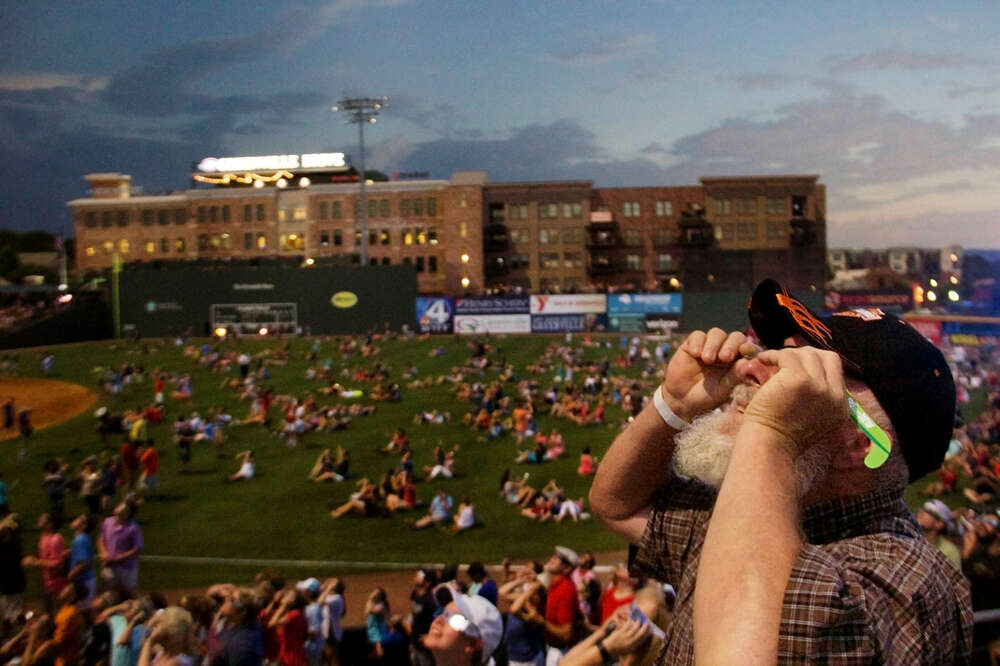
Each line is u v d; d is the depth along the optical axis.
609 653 2.62
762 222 106.62
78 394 53.78
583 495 26.56
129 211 113.19
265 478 29.92
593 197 109.12
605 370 56.41
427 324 83.00
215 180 128.12
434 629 3.38
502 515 24.34
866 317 1.50
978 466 18.47
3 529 12.96
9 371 63.84
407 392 50.91
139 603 10.62
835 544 1.30
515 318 82.25
